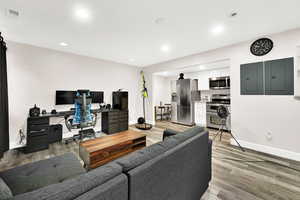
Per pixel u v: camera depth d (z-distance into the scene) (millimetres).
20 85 2943
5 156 2486
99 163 1868
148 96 5297
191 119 5004
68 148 2877
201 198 1449
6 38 2670
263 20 2004
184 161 1096
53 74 3371
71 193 516
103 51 3457
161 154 916
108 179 633
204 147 1468
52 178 1161
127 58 4145
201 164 1406
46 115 2912
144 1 1604
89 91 3840
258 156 2416
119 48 3217
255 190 1563
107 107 4316
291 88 2283
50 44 2992
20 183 1079
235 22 2066
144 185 740
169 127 4773
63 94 3463
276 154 2436
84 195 517
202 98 5453
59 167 1331
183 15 1886
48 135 2873
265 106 2547
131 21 2037
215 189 1589
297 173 1893
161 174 859
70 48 3248
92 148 1859
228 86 4480
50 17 1924
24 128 2988
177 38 2627
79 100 3143
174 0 1589
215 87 4801
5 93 2477
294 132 2277
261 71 2566
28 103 3039
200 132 1501
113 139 2242
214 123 4488
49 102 3316
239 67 2838
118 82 4746
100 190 551
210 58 3309
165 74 6168
